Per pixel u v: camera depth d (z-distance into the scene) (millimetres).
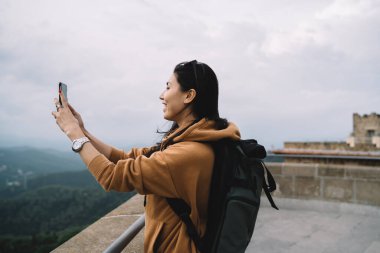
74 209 141125
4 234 113875
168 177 1096
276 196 5023
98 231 2307
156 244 1205
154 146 1487
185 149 1128
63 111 1250
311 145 24078
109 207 136125
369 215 4461
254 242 3598
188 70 1298
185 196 1146
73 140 1180
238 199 1122
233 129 1237
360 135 32656
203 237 1179
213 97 1316
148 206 1279
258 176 1234
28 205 146375
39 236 92125
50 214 135625
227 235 1119
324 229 3990
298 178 4906
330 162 15070
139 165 1099
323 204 4742
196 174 1124
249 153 1204
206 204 1186
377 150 21562
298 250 3377
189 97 1288
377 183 4465
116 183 1101
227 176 1162
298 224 4176
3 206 143000
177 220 1201
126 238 1471
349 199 4637
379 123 31516
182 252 1162
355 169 4602
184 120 1334
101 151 1577
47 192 164000
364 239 3652
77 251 1997
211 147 1184
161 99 1373
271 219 4395
